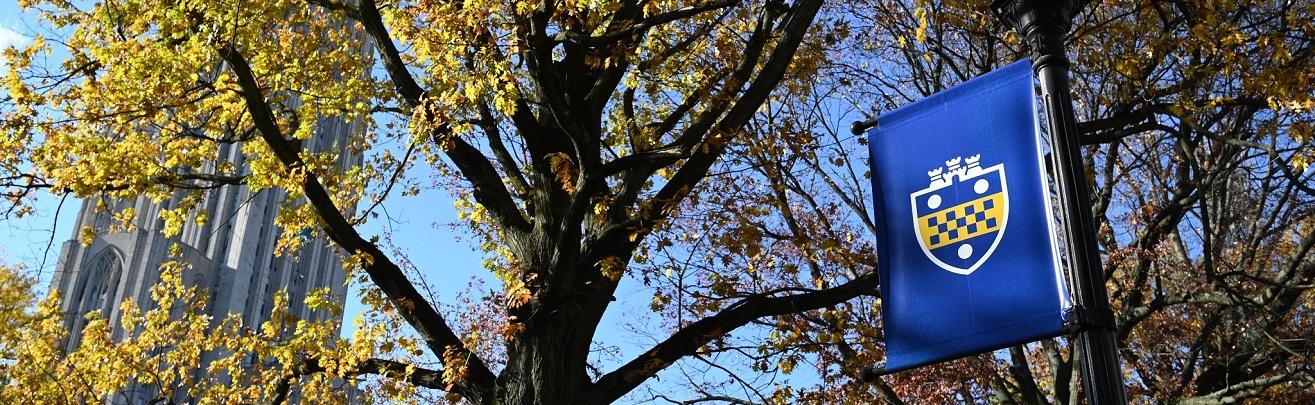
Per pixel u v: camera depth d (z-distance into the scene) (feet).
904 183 27.32
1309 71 37.22
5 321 56.29
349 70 41.88
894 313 25.94
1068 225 21.93
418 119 34.14
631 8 39.17
